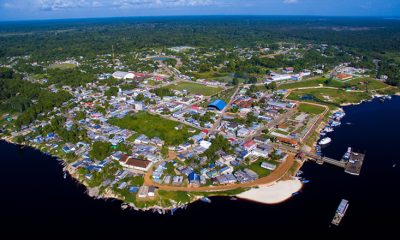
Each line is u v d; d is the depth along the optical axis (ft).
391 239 459.32
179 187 572.51
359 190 580.30
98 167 638.94
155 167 634.43
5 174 641.40
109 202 540.93
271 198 552.00
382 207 531.50
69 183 602.85
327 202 544.21
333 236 463.83
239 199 548.31
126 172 617.62
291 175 624.59
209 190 565.53
